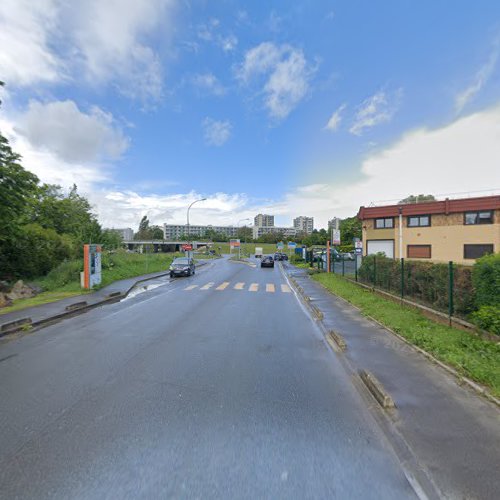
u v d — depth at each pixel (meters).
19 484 2.44
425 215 26.22
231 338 6.64
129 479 2.48
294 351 5.78
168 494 2.32
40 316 8.70
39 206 27.75
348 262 29.89
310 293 13.31
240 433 3.11
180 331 7.22
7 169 14.58
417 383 4.26
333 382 4.40
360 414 3.50
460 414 3.45
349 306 10.16
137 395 3.97
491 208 23.20
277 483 2.43
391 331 6.94
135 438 3.03
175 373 4.71
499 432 3.10
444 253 25.20
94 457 2.75
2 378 4.54
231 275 23.97
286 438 3.03
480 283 5.87
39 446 2.92
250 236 137.38
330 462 2.68
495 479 2.46
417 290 8.80
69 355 5.57
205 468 2.60
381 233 28.48
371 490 2.36
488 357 4.73
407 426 3.21
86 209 43.69
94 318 8.80
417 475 2.51
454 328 6.52
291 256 49.00
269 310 9.87
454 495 2.31
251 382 4.38
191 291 14.68
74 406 3.69
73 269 16.81
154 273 24.39
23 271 17.56
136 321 8.33
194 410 3.58
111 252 27.45
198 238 120.12
